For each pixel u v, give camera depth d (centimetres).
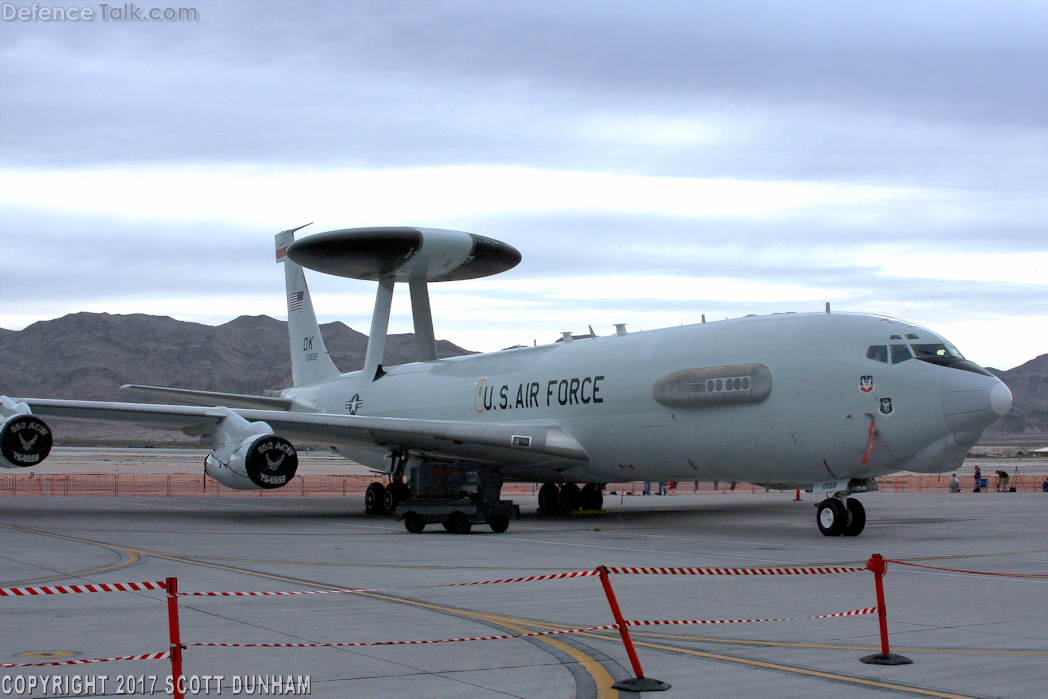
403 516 2214
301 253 3012
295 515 2869
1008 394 1919
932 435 1953
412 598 1164
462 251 2952
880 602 832
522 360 2905
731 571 1020
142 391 3359
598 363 2583
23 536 2009
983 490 5594
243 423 2450
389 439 2698
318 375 3878
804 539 2059
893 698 713
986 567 1552
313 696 705
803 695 720
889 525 2531
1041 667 812
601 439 2536
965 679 770
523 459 2686
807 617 1047
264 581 1305
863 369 2027
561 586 1284
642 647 885
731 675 779
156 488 5069
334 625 976
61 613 1034
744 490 6312
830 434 2050
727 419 2219
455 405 3041
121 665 791
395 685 737
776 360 2145
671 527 2408
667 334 2483
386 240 2873
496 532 2233
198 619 1003
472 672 780
